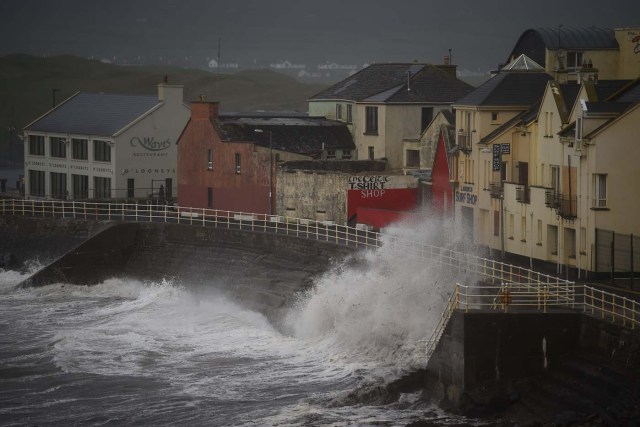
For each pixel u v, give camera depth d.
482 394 131.62
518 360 133.25
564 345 133.75
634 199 166.25
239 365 160.88
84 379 156.38
